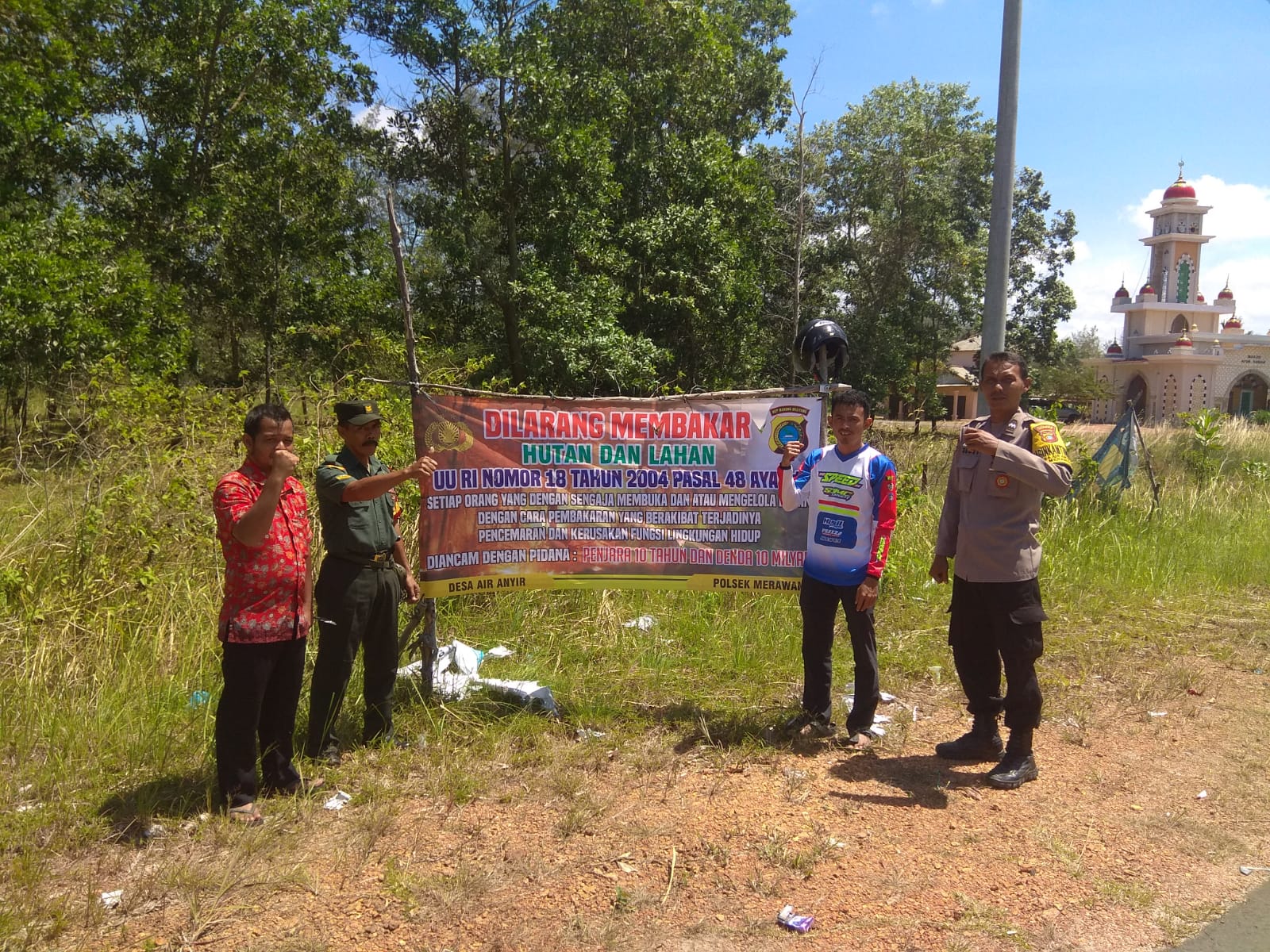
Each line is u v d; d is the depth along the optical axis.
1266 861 3.38
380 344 11.45
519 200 16.88
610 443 4.85
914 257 25.09
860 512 4.32
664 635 5.92
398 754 4.20
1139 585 7.56
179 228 17.55
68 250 14.09
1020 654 3.93
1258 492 11.72
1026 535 3.92
